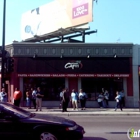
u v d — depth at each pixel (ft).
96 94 80.64
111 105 79.82
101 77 80.48
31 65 79.15
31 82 80.94
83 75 78.07
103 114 62.80
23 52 80.38
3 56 68.33
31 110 70.79
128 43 80.48
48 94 80.89
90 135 33.88
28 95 76.28
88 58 79.97
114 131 37.01
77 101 73.56
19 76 78.13
